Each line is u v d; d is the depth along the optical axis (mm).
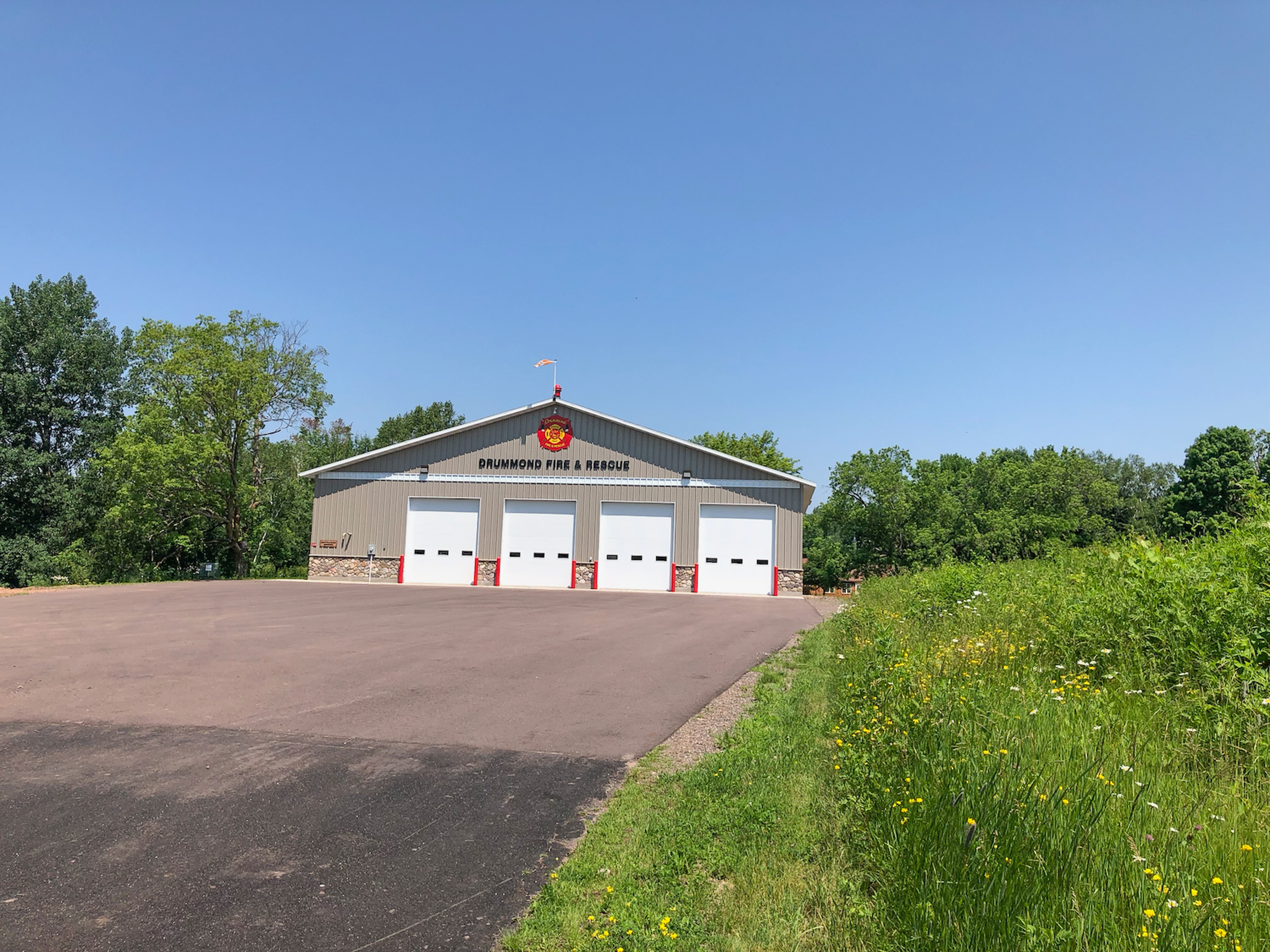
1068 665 7039
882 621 11695
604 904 3871
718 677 10078
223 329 39562
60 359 46875
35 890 3898
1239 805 4023
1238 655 5770
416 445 31594
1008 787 3967
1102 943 2936
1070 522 55375
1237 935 2932
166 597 20016
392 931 3652
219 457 39906
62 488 44094
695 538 29672
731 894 3939
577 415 30812
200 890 3967
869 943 3373
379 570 31234
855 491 56531
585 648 12305
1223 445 48156
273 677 9211
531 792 5555
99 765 5836
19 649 10812
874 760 5191
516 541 30656
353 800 5305
